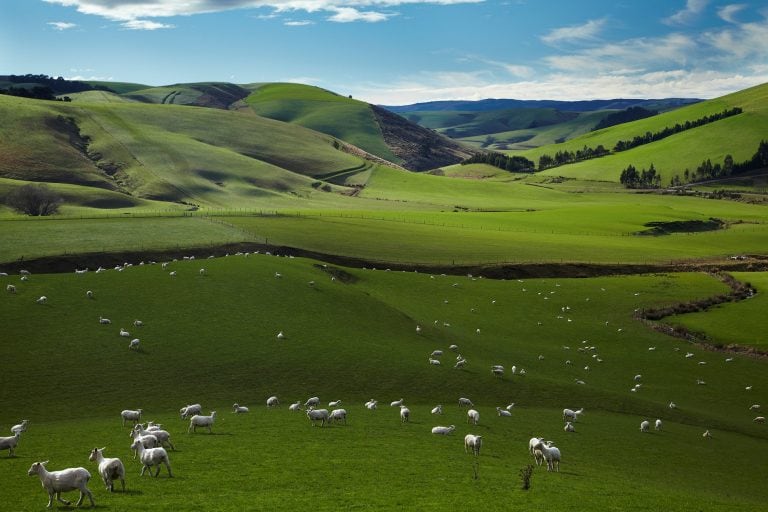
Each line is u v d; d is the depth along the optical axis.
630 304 111.75
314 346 73.25
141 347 66.81
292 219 164.38
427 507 32.97
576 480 41.12
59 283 80.62
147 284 84.44
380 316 88.50
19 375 58.03
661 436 59.41
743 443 60.59
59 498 31.05
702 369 86.31
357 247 137.38
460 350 82.19
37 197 163.38
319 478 37.47
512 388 70.00
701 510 36.88
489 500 34.66
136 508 30.81
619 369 84.75
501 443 50.34
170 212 175.62
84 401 55.38
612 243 167.12
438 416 58.03
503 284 118.50
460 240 154.25
